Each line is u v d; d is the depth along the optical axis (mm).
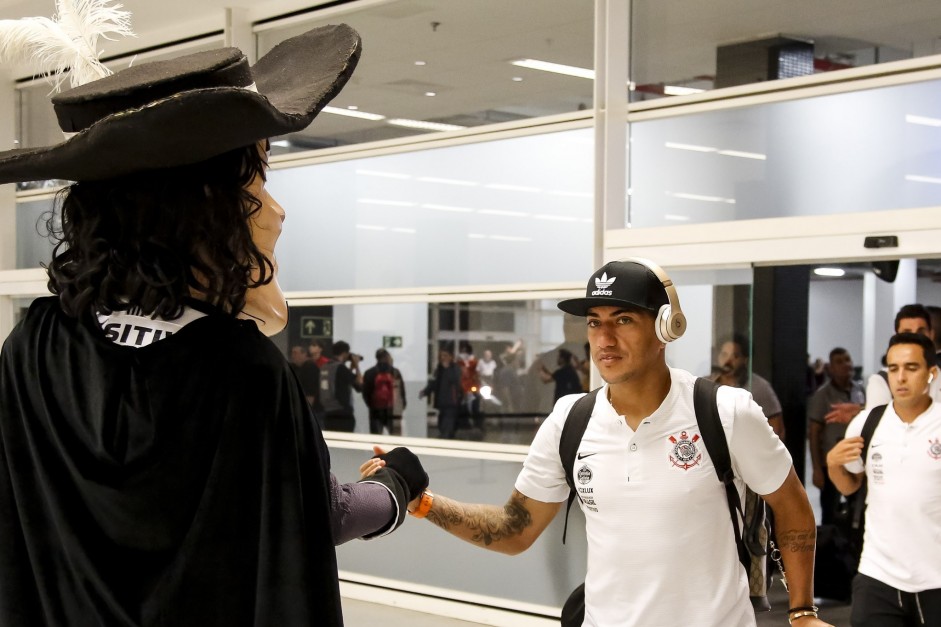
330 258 6734
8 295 8406
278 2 6688
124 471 1181
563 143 5746
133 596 1185
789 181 4996
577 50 5719
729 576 2320
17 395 1269
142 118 1083
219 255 1258
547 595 5758
